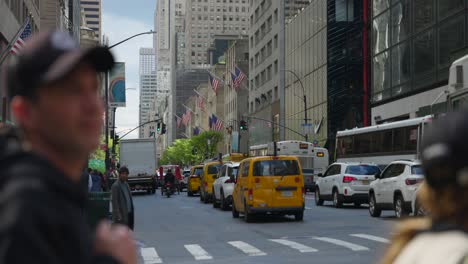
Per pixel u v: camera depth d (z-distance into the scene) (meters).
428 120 27.50
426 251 1.87
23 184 1.62
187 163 152.50
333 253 13.60
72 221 1.66
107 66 1.83
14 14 40.41
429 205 1.95
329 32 66.31
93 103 1.80
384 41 51.03
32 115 1.76
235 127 119.44
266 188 21.95
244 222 22.44
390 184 20.97
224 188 29.17
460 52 36.84
